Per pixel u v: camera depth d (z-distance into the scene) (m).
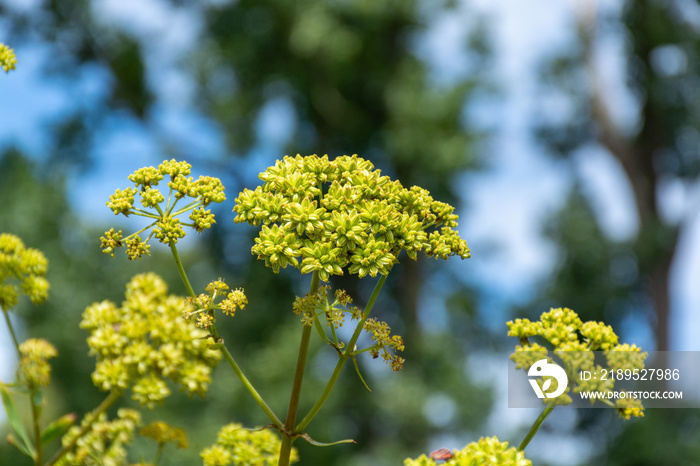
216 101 13.88
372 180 1.41
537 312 14.86
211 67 13.80
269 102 14.09
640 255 13.99
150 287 2.05
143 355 1.90
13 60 1.78
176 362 1.91
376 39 14.41
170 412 11.32
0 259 1.78
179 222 1.39
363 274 1.30
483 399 13.09
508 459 1.23
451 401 12.99
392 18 14.02
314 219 1.33
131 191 1.42
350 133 14.27
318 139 14.49
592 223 14.66
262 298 12.83
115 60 13.73
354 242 1.33
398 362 1.34
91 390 12.64
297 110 14.41
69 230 13.02
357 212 1.38
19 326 12.46
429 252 1.42
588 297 14.61
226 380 11.29
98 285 13.21
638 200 14.95
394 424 12.47
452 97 13.73
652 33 13.78
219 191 1.44
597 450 12.83
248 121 13.68
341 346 1.34
